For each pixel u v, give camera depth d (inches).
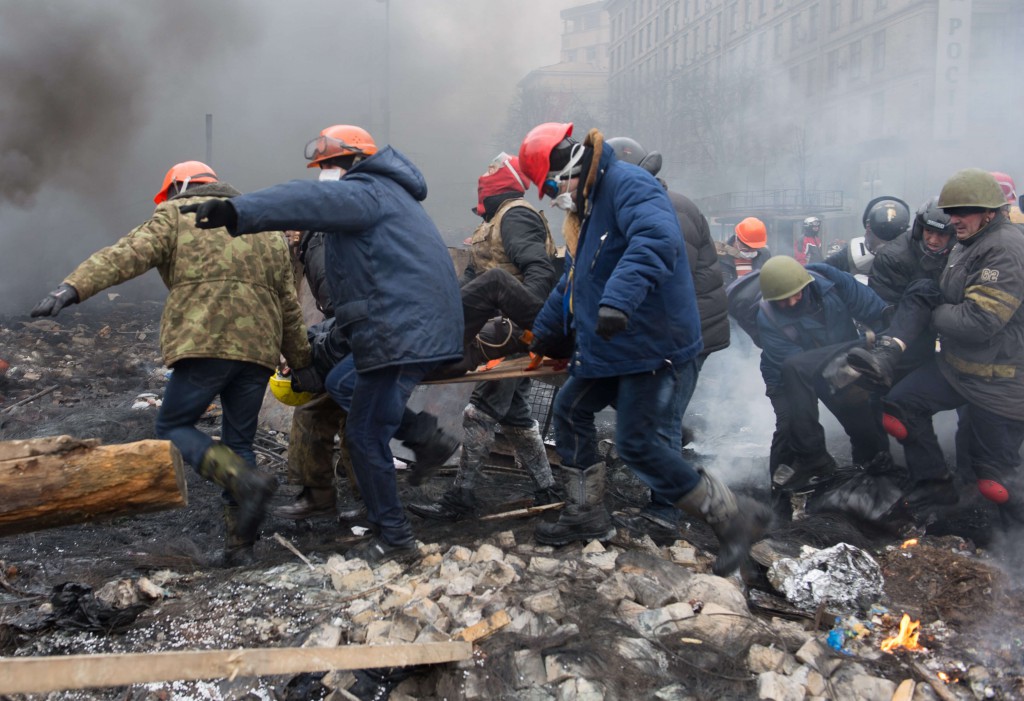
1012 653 115.3
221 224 120.0
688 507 135.4
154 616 126.0
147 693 106.0
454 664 109.4
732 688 106.3
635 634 116.9
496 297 158.6
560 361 153.7
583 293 136.3
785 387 172.7
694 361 151.3
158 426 139.0
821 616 125.8
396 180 138.8
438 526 165.6
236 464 132.9
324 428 160.2
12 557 154.8
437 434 153.1
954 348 159.5
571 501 149.1
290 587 134.3
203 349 135.7
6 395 294.8
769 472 195.6
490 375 153.3
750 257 307.0
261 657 87.1
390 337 134.0
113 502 89.4
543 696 105.3
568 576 134.9
